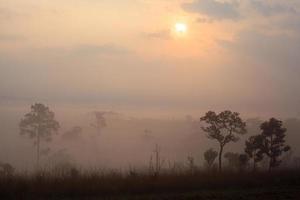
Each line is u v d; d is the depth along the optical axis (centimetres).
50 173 2153
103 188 2011
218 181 2245
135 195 1981
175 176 2247
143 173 2262
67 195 1941
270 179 2439
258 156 3956
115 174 2205
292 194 2031
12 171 2181
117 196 1942
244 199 1906
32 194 1908
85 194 1961
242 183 2298
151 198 1888
